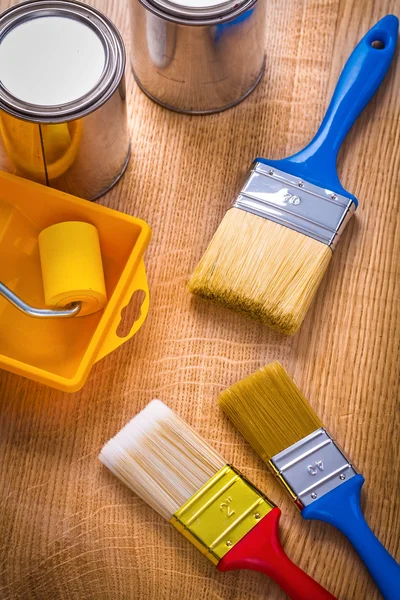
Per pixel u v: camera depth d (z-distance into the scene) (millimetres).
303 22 890
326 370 825
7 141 804
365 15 888
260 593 787
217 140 873
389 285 840
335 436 815
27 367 773
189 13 792
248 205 830
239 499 782
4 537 792
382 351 827
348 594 792
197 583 788
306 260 812
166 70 846
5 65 783
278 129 875
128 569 789
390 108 875
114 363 824
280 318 797
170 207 859
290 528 800
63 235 801
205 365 825
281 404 801
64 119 772
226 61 835
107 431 813
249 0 798
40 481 802
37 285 836
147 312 820
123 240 830
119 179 863
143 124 875
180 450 790
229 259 811
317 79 884
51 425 812
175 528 795
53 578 788
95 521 795
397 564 778
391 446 812
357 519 784
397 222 853
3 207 827
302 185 832
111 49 788
